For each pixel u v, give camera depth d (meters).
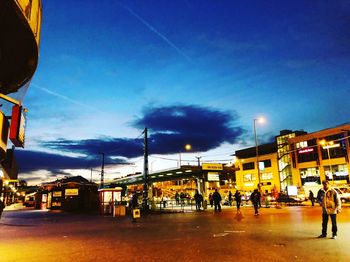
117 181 61.47
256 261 7.81
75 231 15.84
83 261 8.37
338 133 57.09
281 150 71.56
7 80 11.55
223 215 23.75
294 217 20.25
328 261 7.59
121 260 8.37
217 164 37.25
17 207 65.88
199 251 9.24
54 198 44.09
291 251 8.88
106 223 20.16
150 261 8.15
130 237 12.77
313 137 61.56
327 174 58.03
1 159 9.63
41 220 24.30
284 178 69.81
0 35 9.36
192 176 39.44
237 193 28.48
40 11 10.01
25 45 9.84
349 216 19.97
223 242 10.74
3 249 10.59
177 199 45.47
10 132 9.27
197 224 17.23
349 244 9.84
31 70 10.98
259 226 15.37
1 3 7.94
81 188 41.91
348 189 38.81
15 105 9.58
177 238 12.00
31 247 10.92
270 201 46.59
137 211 20.56
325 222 11.41
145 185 31.59
